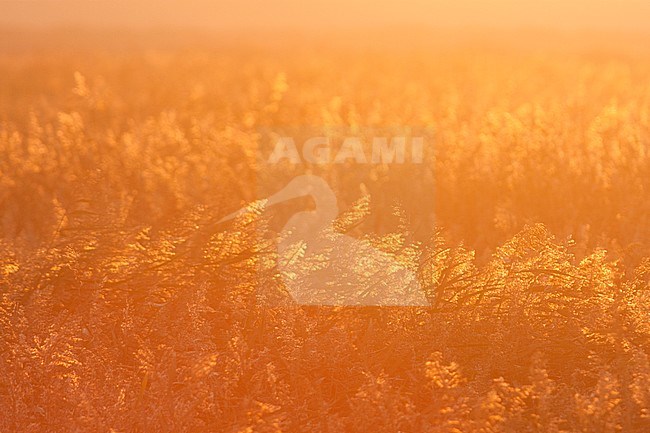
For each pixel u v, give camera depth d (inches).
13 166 1263.5
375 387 532.4
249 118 1705.2
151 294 686.5
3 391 595.8
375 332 634.2
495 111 1675.7
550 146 1218.6
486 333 629.9
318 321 647.8
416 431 526.9
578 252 788.0
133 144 1321.4
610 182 1064.2
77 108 1957.4
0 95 2342.5
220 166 1207.6
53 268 712.4
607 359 604.4
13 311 649.6
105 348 616.4
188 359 581.9
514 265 672.4
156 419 532.4
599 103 1904.5
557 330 623.2
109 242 746.2
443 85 2486.5
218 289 681.6
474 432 495.8
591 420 513.3
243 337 632.4
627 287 652.7
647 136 1317.7
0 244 813.2
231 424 534.9
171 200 1045.2
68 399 557.3
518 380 601.0
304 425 554.3
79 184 893.8
